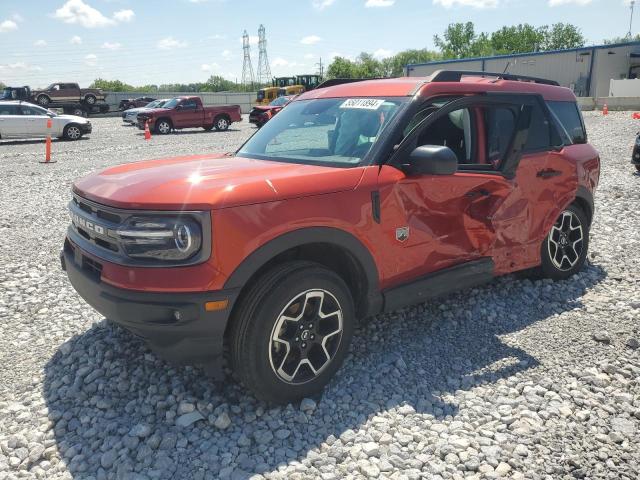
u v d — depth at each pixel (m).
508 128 4.17
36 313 4.53
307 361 3.17
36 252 6.30
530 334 4.04
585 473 2.61
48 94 40.50
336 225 3.13
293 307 3.08
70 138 22.69
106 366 3.58
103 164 14.32
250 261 2.83
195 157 4.20
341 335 3.29
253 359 2.92
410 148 3.53
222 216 2.75
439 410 3.12
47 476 2.66
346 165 3.42
